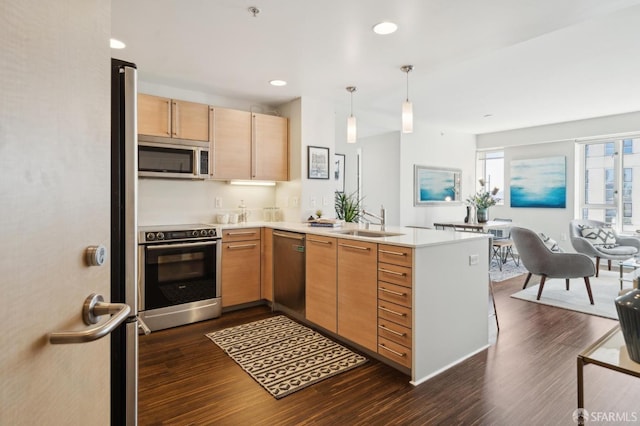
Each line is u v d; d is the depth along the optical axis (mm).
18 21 503
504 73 3693
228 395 2080
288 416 1883
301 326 3191
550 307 3750
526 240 4086
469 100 4730
